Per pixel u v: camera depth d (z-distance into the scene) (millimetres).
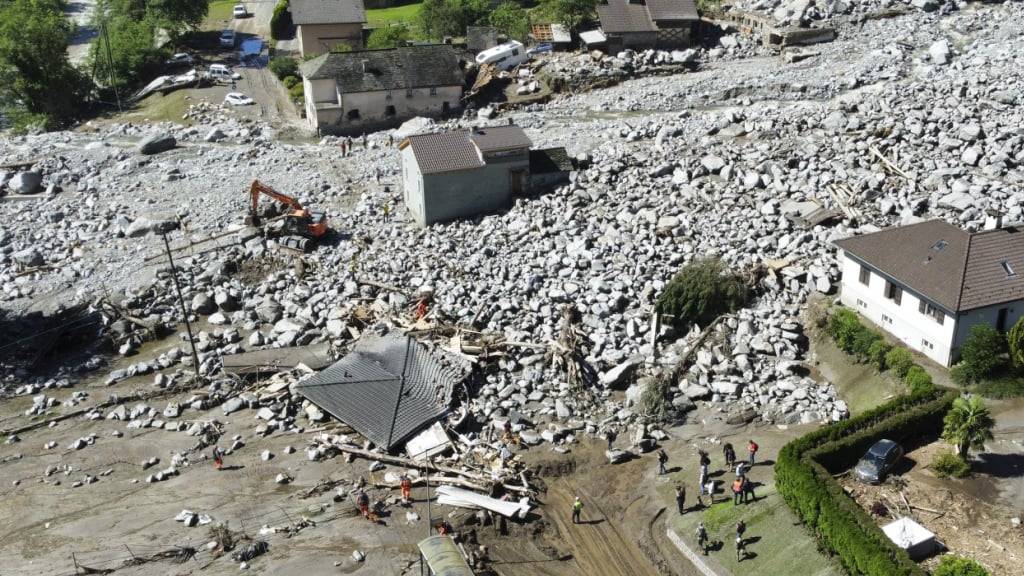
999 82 78625
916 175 66375
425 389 52656
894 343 52312
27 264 71062
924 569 36750
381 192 79062
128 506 46750
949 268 49625
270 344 60094
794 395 51281
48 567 42938
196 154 90562
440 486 46781
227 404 54344
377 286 64250
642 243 64562
